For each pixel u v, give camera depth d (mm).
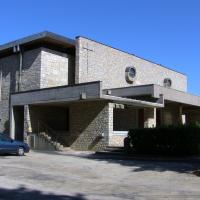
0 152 21359
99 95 23344
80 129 26016
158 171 15961
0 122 32688
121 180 13977
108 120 24453
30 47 31391
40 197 10555
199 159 19562
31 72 30594
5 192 11211
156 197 10695
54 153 23938
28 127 27828
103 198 10500
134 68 36469
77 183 13125
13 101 29125
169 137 21328
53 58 30719
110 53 34094
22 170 15766
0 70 33594
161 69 41250
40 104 27812
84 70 31250
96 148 24875
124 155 22062
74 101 25359
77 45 31078
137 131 22531
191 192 11477
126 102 25531
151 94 28750
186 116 40594
